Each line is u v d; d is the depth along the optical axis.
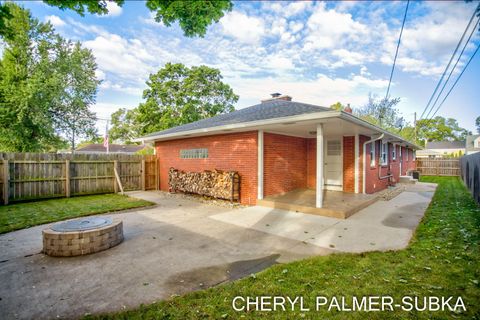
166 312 2.55
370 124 7.34
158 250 4.32
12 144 16.45
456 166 21.08
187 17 3.97
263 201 7.88
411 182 14.69
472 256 3.79
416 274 3.28
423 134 51.12
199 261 3.86
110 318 2.46
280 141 8.95
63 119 19.00
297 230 5.44
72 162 9.93
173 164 11.64
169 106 24.44
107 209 7.52
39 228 5.71
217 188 8.77
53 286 3.11
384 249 4.26
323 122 6.49
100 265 3.72
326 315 2.48
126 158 11.61
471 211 7.00
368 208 7.60
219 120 9.59
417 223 5.92
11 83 15.89
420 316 2.44
